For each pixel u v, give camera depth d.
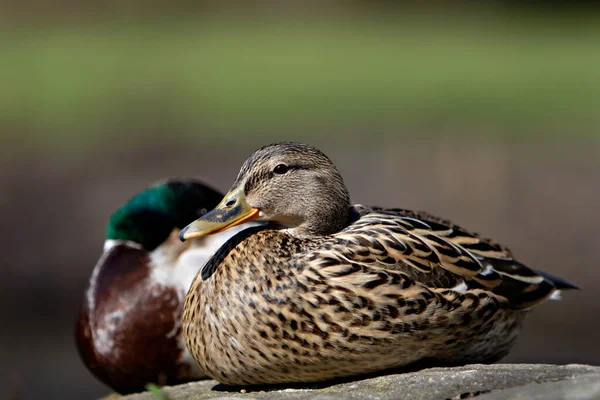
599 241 13.98
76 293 12.52
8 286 12.67
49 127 21.56
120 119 22.34
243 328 4.77
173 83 27.11
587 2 42.50
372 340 4.70
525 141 19.88
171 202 7.11
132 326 6.86
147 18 38.53
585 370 4.46
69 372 10.05
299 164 5.22
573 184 16.78
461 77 28.14
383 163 18.42
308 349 4.70
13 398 8.65
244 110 23.44
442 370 4.68
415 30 38.66
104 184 17.09
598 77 27.42
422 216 5.81
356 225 5.19
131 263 7.00
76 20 36.69
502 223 15.02
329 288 4.68
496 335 5.18
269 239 4.89
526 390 4.09
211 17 40.09
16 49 31.94
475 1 43.88
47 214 15.52
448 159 18.58
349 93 25.75
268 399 4.52
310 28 38.78
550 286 5.52
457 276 5.02
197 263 6.87
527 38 36.19
